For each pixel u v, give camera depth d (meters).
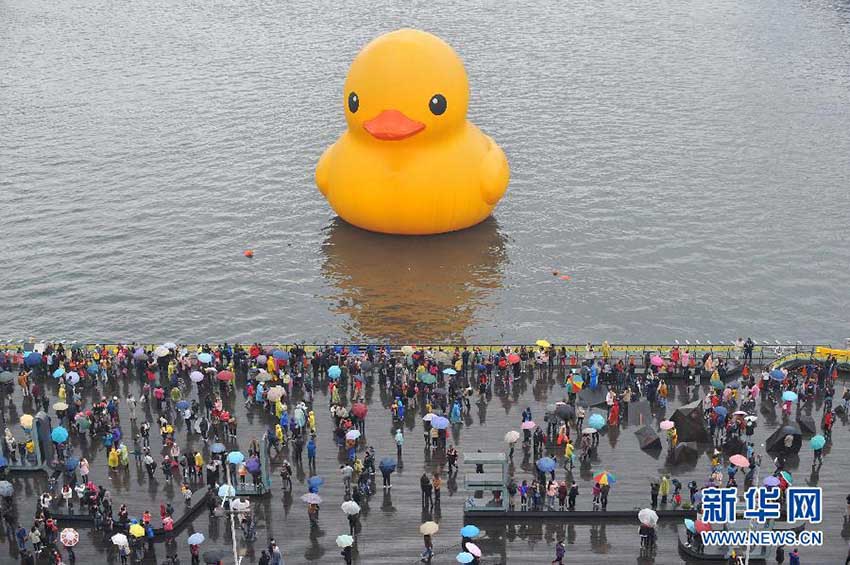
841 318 93.56
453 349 82.88
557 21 175.00
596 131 130.50
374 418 74.50
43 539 62.06
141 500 66.44
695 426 70.31
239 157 123.75
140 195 114.94
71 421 73.12
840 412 74.62
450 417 73.81
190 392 77.69
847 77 148.12
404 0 186.75
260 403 76.19
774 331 91.44
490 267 99.69
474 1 186.00
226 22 176.88
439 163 97.31
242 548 62.47
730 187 115.88
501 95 142.38
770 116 134.75
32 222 109.38
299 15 179.62
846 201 112.81
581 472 68.69
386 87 93.44
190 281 98.81
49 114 137.88
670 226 107.75
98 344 88.19
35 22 180.00
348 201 100.06
